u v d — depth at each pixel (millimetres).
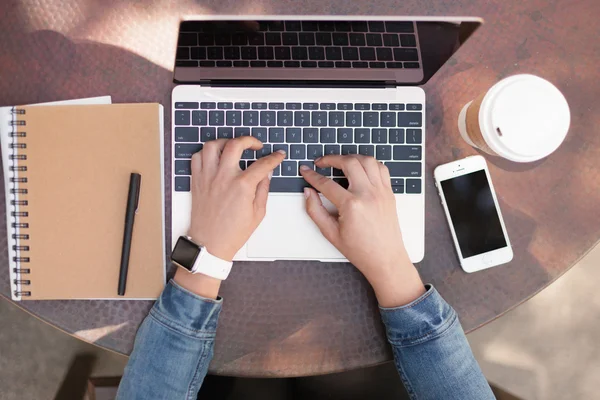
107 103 646
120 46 650
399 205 644
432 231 656
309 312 646
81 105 633
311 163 643
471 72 665
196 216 626
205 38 653
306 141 640
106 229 635
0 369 1183
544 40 665
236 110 636
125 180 636
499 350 1212
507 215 660
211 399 867
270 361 641
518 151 569
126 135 636
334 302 648
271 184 639
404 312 609
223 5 649
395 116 642
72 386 1168
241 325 643
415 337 608
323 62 653
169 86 651
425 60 661
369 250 609
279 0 649
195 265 604
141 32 650
